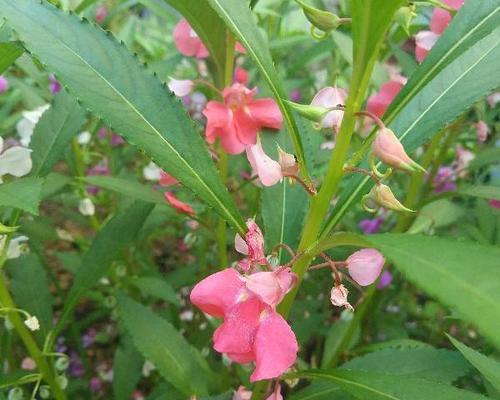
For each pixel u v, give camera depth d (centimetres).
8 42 19
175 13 42
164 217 36
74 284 27
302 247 19
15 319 25
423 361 24
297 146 19
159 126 20
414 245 13
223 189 20
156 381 41
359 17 16
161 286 36
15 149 23
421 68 18
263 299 17
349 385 18
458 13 18
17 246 26
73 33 19
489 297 12
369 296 31
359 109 17
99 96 19
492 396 25
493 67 21
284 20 43
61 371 33
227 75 28
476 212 37
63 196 40
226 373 30
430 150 30
